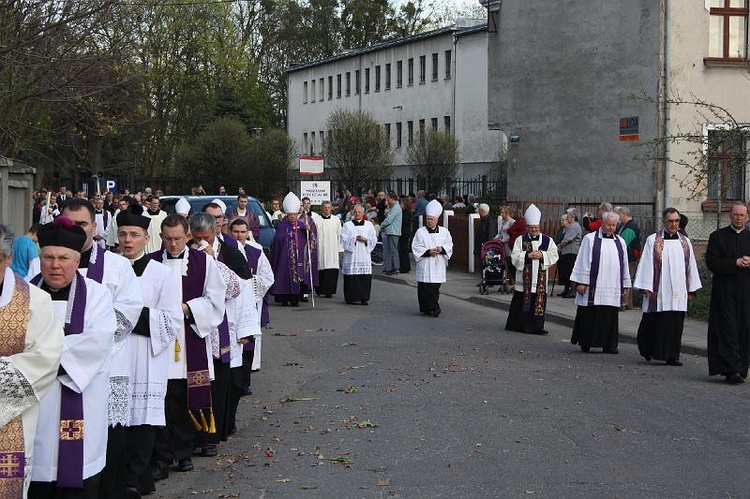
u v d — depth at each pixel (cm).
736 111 2553
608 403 1075
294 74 7419
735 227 1205
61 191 3447
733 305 1201
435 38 5753
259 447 893
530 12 2948
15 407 493
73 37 1831
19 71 1814
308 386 1196
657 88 2558
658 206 2566
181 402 800
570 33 2823
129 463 724
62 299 561
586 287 1477
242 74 5981
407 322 1842
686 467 809
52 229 554
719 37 2570
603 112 2738
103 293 575
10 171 2166
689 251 1362
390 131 6253
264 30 7288
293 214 2106
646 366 1346
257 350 1196
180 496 738
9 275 506
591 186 2777
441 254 1942
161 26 4638
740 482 764
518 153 3011
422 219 3084
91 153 4344
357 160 5228
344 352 1468
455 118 5572
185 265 789
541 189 2939
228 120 5375
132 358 720
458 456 848
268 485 766
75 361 551
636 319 1823
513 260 1706
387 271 2911
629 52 2642
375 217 3309
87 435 562
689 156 2547
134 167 5275
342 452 868
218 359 849
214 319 795
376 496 730
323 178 5519
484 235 2622
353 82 6662
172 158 5441
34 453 552
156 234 1997
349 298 2188
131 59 2238
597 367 1332
